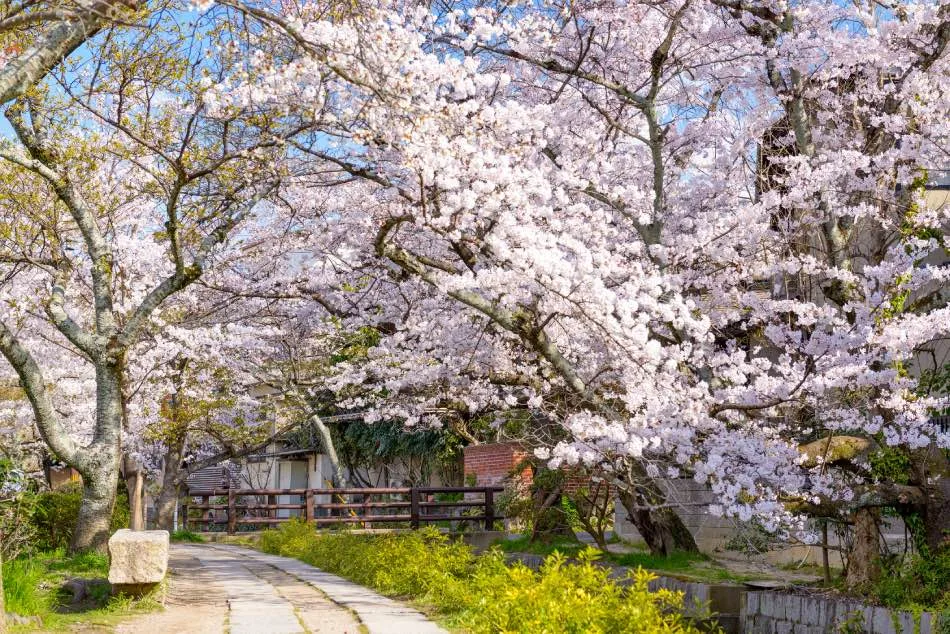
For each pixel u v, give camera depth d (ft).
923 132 32.45
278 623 27.25
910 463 30.83
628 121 43.14
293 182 35.01
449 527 66.28
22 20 19.79
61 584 29.89
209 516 80.64
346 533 51.62
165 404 61.46
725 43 38.96
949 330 29.14
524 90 42.83
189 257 52.21
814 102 38.27
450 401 47.19
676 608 32.73
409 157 26.63
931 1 33.73
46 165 35.47
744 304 35.55
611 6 36.19
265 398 69.36
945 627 23.40
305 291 48.70
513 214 30.71
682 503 33.86
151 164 38.32
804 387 30.17
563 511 47.29
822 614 28.40
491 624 20.79
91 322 52.85
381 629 25.81
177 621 27.14
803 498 30.27
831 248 34.32
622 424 31.14
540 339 32.83
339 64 24.13
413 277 39.55
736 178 39.70
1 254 36.81
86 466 36.24
